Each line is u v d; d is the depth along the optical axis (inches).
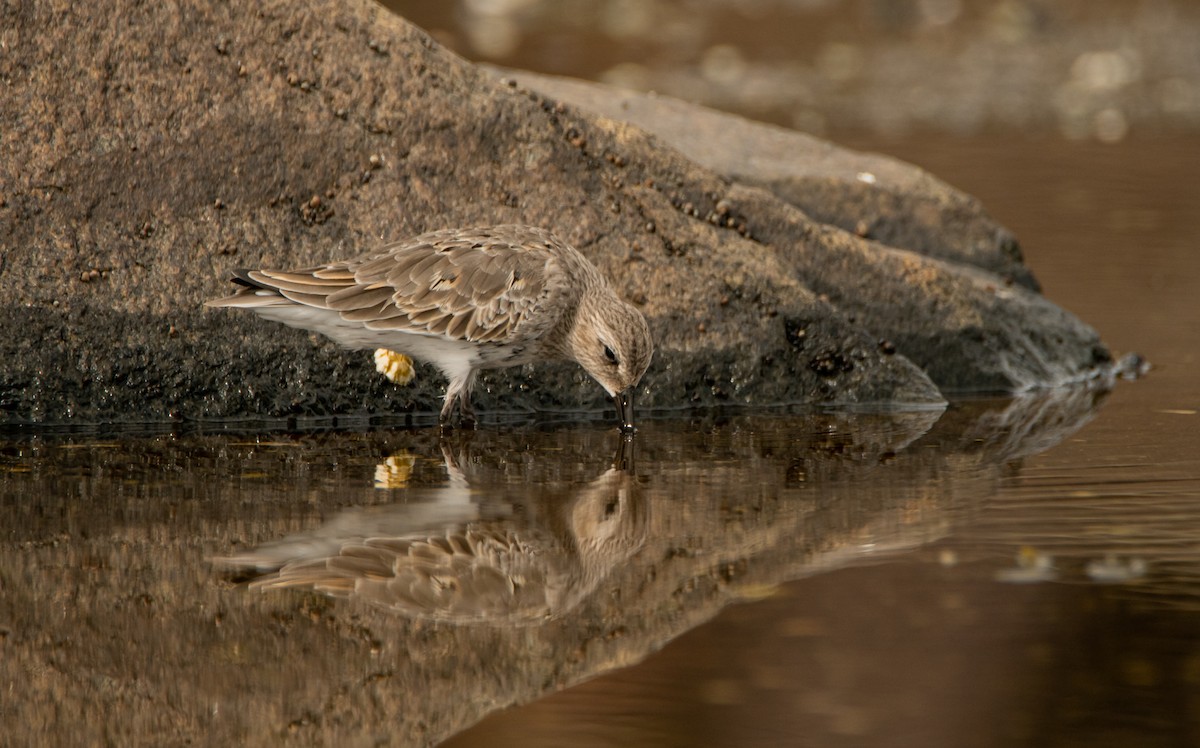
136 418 486.9
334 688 290.8
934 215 634.8
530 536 373.7
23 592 333.1
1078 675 291.7
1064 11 1534.2
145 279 480.4
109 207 477.4
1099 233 812.0
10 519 382.6
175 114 482.9
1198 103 1214.9
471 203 510.0
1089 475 426.3
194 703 287.9
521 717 279.9
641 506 399.2
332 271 455.2
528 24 1473.9
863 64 1350.9
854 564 350.9
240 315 489.7
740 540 370.0
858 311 559.2
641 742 270.7
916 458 451.5
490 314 461.4
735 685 291.0
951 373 566.3
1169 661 296.4
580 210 519.5
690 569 350.3
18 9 469.7
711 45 1411.2
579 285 475.8
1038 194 908.6
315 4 501.7
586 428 495.8
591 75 1263.5
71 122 473.7
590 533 375.6
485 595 335.0
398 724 280.4
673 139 639.1
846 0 1588.3
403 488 414.9
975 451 459.8
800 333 535.2
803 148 660.7
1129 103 1214.9
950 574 343.0
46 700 287.0
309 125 494.6
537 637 312.8
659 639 311.3
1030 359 577.9
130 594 333.4
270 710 284.4
